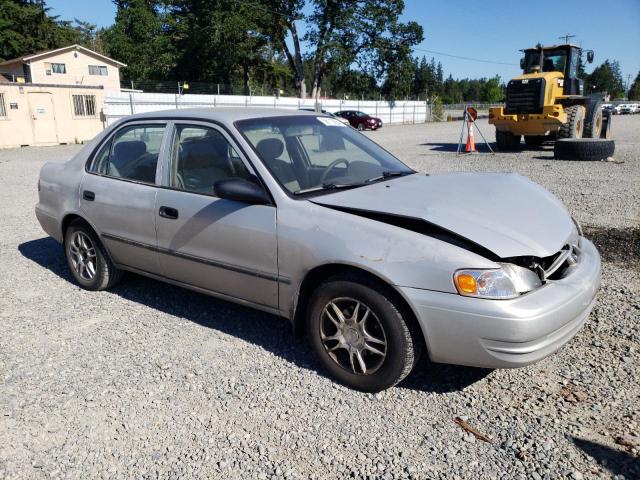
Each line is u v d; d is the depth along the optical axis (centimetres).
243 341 395
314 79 4888
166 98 3172
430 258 289
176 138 412
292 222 335
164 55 4962
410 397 319
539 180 1041
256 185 355
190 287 411
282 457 271
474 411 303
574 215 743
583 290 304
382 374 312
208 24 4597
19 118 2336
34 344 396
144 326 423
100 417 307
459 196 346
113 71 3931
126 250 447
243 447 279
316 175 376
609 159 1338
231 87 4297
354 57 4788
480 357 285
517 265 290
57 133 2489
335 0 4600
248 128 384
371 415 302
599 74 12362
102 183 459
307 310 343
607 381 327
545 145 1869
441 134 2805
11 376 352
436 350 295
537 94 1542
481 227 302
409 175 415
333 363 335
